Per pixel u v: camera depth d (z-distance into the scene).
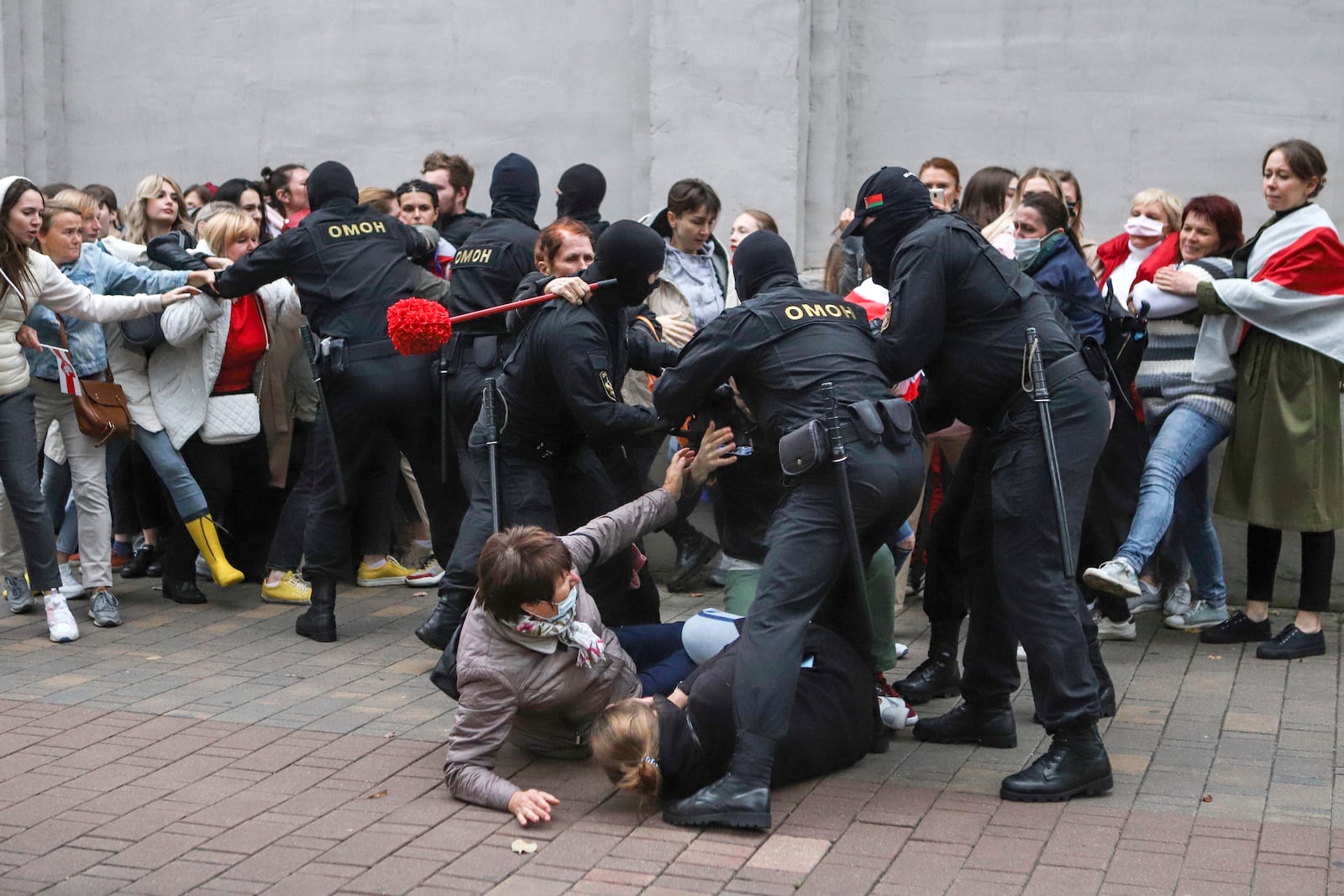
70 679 5.35
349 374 5.70
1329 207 6.84
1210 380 5.70
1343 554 6.29
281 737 4.68
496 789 4.01
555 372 4.60
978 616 4.59
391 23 8.27
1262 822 3.96
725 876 3.61
